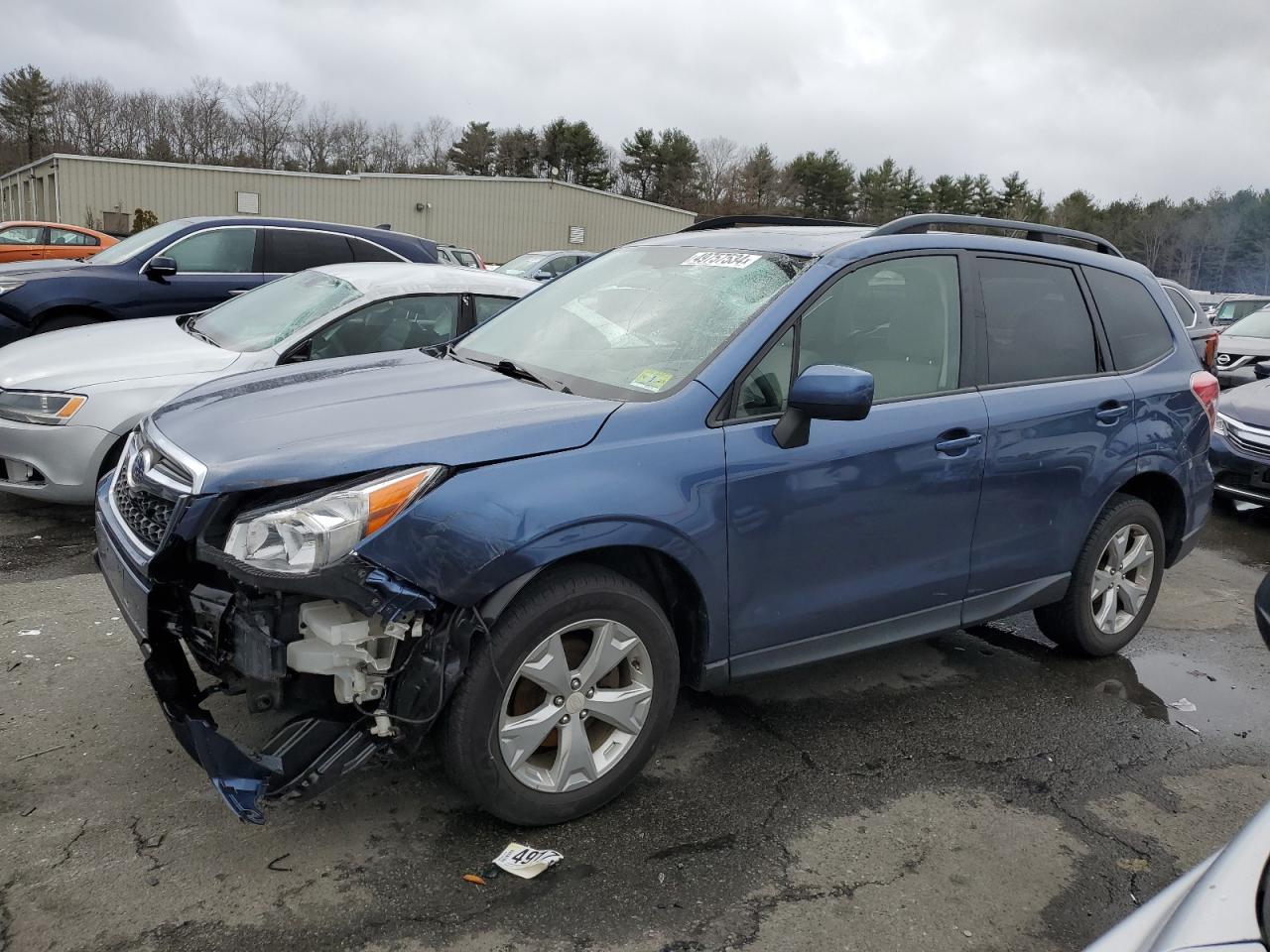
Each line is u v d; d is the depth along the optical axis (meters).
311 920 2.51
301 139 86.12
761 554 3.16
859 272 3.53
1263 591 2.71
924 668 4.38
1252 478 7.23
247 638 2.58
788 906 2.68
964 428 3.61
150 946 2.39
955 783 3.39
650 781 3.28
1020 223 4.17
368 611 2.48
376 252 9.16
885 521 3.44
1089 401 4.05
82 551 5.23
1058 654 4.65
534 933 2.51
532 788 2.86
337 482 2.57
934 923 2.65
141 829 2.83
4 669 3.77
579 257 19.97
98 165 33.59
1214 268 86.06
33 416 5.20
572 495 2.73
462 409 3.00
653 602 2.99
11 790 2.98
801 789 3.28
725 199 87.94
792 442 3.13
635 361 3.35
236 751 2.51
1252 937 1.38
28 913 2.47
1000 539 3.84
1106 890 2.84
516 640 2.71
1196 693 4.29
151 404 5.31
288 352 5.71
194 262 8.45
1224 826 3.22
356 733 2.64
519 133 88.31
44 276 7.88
